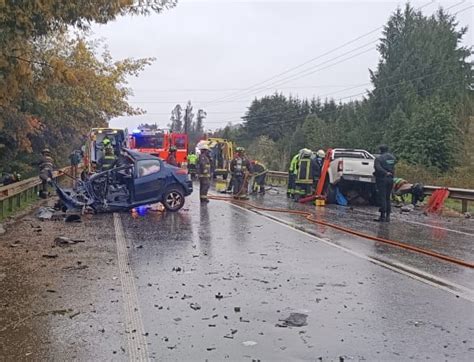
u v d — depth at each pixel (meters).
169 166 16.25
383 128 57.50
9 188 14.80
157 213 15.68
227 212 16.12
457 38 66.38
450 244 10.64
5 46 10.62
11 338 5.27
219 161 34.09
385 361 4.75
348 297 6.72
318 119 71.38
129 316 5.93
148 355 4.86
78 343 5.14
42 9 10.30
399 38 64.25
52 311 6.10
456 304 6.44
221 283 7.38
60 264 8.50
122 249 9.84
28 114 23.84
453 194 17.58
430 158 39.66
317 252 9.66
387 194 14.37
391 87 61.28
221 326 5.64
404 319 5.88
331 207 18.47
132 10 13.52
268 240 10.95
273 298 6.67
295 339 5.28
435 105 42.03
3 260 8.77
